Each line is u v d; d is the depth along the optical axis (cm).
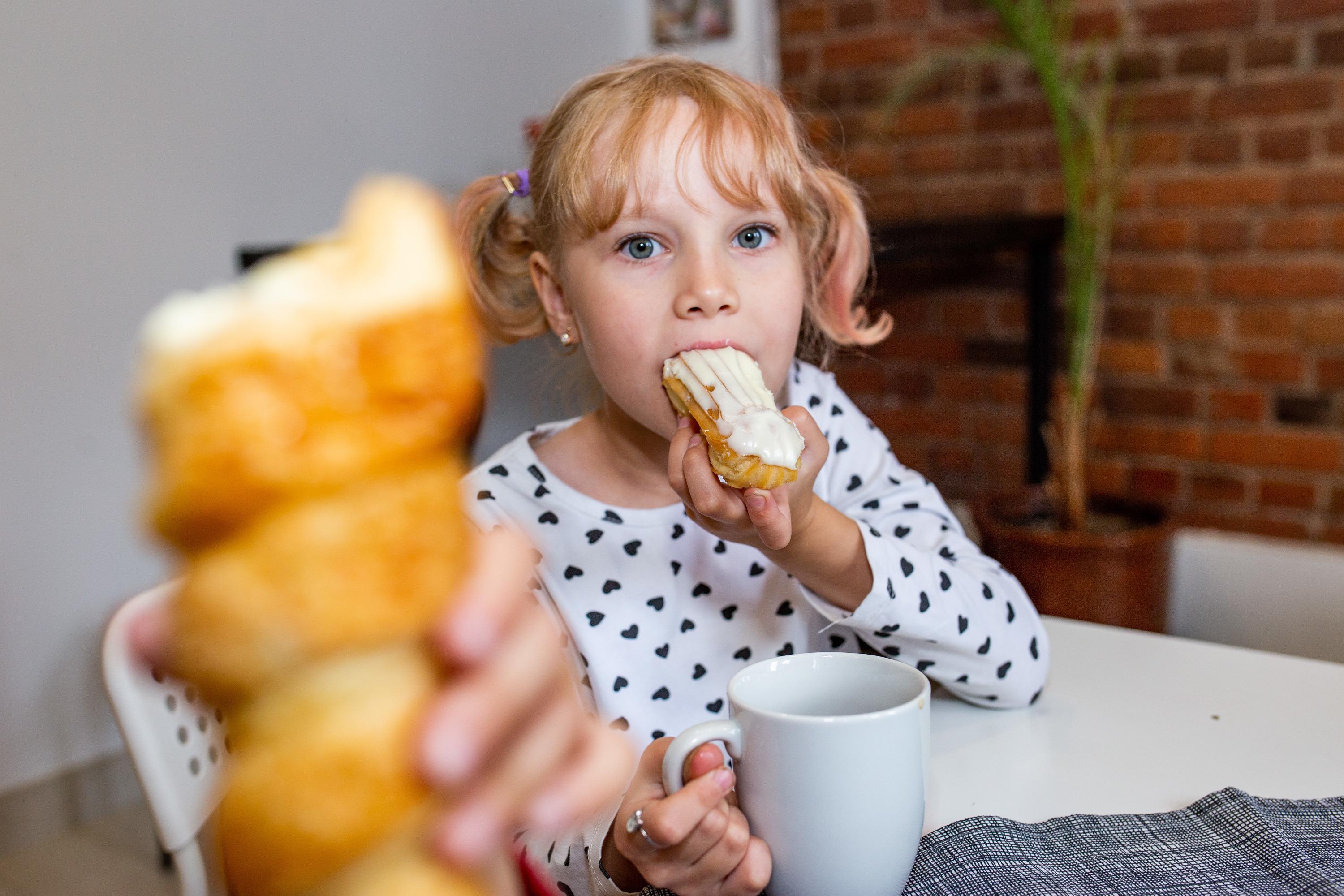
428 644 15
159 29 201
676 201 73
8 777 187
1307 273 214
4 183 181
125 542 201
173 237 205
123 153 197
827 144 229
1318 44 206
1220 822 58
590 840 63
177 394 13
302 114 227
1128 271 232
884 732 50
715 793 52
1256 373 222
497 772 15
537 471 93
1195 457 231
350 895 15
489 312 97
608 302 75
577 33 289
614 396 78
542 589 90
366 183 14
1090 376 204
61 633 193
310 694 14
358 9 237
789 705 58
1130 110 226
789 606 91
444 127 258
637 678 89
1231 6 212
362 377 13
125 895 171
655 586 90
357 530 14
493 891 17
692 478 66
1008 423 251
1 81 180
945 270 251
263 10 218
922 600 75
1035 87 236
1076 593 179
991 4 196
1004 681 77
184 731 74
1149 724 74
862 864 51
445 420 14
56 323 189
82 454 194
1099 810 63
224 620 13
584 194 75
